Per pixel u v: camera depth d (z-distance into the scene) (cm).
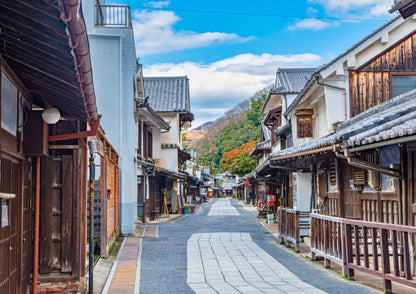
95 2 1852
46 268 727
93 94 536
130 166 1792
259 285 829
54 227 735
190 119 3650
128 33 1827
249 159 5181
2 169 514
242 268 1020
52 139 709
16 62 505
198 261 1131
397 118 854
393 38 1406
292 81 2558
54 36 362
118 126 1781
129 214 1773
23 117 632
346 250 862
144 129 2628
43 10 314
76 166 747
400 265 881
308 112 1748
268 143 3506
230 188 11375
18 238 618
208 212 3709
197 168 5828
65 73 457
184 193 4319
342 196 1284
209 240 1589
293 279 877
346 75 1416
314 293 740
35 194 700
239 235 1750
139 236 1739
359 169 1120
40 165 741
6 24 380
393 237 703
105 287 845
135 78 1997
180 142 3638
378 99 1414
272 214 2383
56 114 632
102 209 1142
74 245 735
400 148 891
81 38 354
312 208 1652
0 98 477
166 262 1129
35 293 686
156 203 2884
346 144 851
